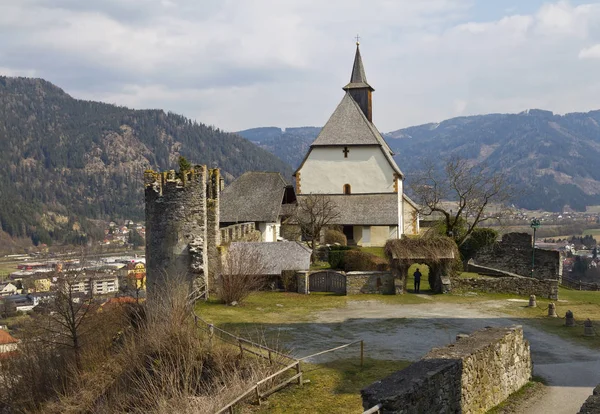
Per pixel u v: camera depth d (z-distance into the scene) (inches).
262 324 1149.7
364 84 2997.0
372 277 1536.7
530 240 2122.3
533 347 1020.5
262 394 738.8
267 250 1605.6
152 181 1457.9
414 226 2815.0
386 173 2603.3
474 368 661.3
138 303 1321.4
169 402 712.4
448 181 2108.8
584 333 1111.6
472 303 1418.6
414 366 601.6
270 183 2534.5
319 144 2630.4
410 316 1250.6
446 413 592.4
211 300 1385.3
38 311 1336.1
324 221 2353.6
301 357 910.4
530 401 738.2
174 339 889.5
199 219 1430.9
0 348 1395.2
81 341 1152.2
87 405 896.9
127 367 908.0
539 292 1537.9
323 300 1429.6
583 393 771.4
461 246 2130.9
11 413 1096.8
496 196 2321.6
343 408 705.6
